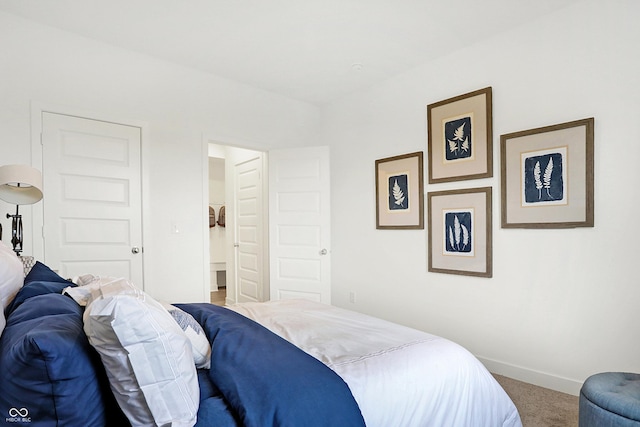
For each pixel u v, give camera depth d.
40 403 0.88
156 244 3.24
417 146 3.41
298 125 4.27
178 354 0.99
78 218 2.87
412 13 2.58
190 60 3.31
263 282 4.58
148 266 3.18
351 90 3.97
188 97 3.45
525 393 2.46
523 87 2.70
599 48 2.35
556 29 2.54
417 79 3.41
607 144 2.32
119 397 0.96
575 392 2.43
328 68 3.46
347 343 1.58
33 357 0.85
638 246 2.21
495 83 2.85
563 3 2.45
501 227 2.80
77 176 2.87
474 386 1.53
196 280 3.46
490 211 2.87
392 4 2.48
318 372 1.18
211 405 1.05
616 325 2.28
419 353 1.49
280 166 4.12
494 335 2.85
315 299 4.02
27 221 2.64
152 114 3.24
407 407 1.29
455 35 2.87
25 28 2.65
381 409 1.23
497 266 2.84
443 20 2.66
